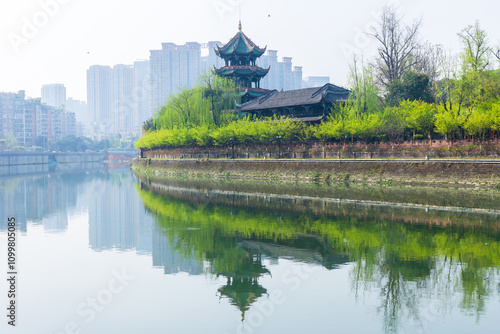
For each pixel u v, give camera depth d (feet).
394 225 114.01
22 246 99.96
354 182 200.03
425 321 56.24
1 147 609.42
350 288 68.69
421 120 209.97
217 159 283.79
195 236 108.17
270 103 295.28
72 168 516.32
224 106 315.58
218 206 155.94
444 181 175.63
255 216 134.21
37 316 60.75
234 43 359.46
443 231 105.50
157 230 115.65
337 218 126.21
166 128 362.33
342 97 269.85
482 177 167.53
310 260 84.69
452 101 201.77
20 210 156.35
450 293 65.31
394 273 75.31
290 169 234.38
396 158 197.98
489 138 183.42
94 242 103.35
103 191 221.87
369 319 57.21
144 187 236.84
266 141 260.62
